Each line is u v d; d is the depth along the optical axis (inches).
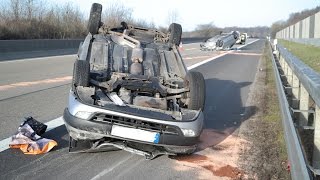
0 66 602.9
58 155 206.7
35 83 436.5
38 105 320.8
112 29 331.6
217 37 1262.3
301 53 929.5
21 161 195.3
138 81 241.0
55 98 353.4
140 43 295.6
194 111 222.5
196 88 232.1
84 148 212.4
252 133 273.6
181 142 200.8
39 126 231.9
